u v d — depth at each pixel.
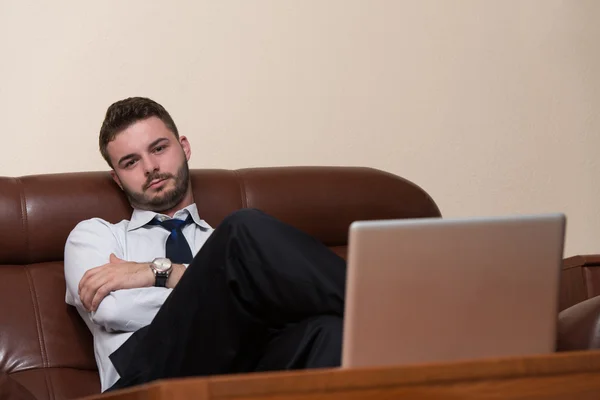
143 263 2.22
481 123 3.21
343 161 3.07
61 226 2.41
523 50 3.26
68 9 2.81
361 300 1.30
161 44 2.90
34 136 2.77
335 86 3.07
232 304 1.72
